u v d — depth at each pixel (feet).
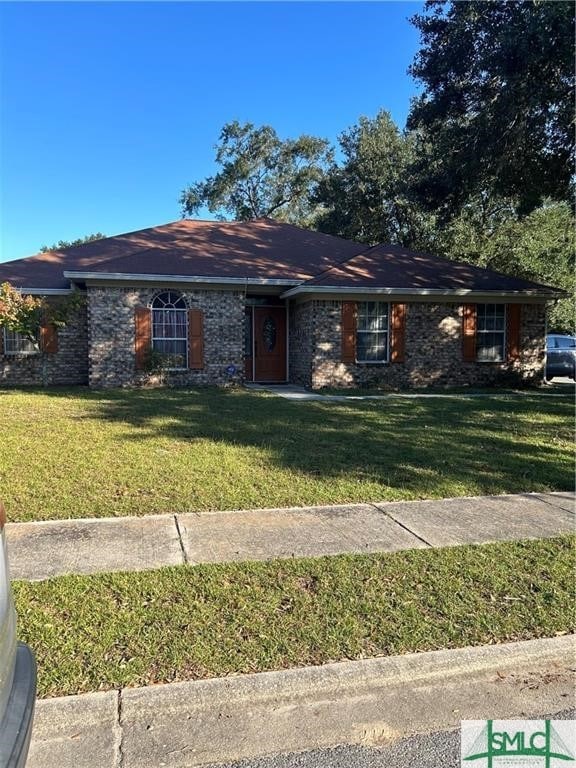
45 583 12.69
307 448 26.37
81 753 8.22
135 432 29.19
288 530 16.40
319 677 9.80
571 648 10.92
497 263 101.55
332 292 52.54
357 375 54.75
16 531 15.78
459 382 57.31
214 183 138.92
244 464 23.27
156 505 18.13
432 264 60.70
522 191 56.85
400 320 55.31
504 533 16.48
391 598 12.49
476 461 24.72
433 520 17.51
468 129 51.24
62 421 32.14
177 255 56.65
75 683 9.37
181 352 54.29
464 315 57.06
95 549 14.70
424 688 9.95
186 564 13.92
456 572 13.84
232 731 8.79
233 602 12.12
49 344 56.59
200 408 38.32
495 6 47.47
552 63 44.01
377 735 8.82
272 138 135.33
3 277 55.52
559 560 14.61
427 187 58.44
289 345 60.29
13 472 21.27
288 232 68.85
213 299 54.34
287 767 8.13
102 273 50.26
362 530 16.53
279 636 10.88
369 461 24.31
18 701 6.72
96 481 20.40
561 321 113.39
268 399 44.06
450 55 50.88
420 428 32.24
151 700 9.13
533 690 9.99
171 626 11.12
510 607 12.23
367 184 107.86
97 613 11.49
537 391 53.36
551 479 22.06
